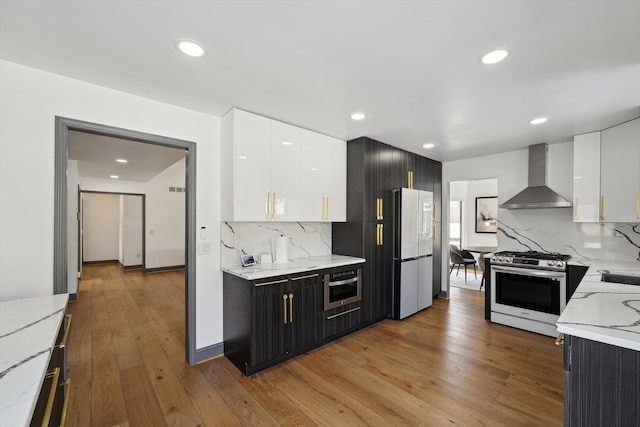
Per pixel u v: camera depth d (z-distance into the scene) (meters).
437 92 2.26
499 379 2.39
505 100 2.40
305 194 3.19
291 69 1.93
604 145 3.06
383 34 1.55
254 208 2.73
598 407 1.15
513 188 4.16
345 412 1.99
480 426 1.85
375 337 3.27
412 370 2.54
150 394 2.19
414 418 1.92
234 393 2.20
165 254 7.58
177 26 1.49
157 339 3.20
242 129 2.65
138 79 2.09
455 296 5.07
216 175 2.81
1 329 1.31
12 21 1.45
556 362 2.67
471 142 3.73
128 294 5.11
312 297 2.93
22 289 1.90
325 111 2.68
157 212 7.47
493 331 3.43
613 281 2.44
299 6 1.34
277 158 2.92
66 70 1.97
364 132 3.34
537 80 2.05
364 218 3.56
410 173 4.25
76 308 4.30
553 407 2.03
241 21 1.45
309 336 2.90
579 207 3.26
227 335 2.78
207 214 2.76
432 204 4.40
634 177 2.74
